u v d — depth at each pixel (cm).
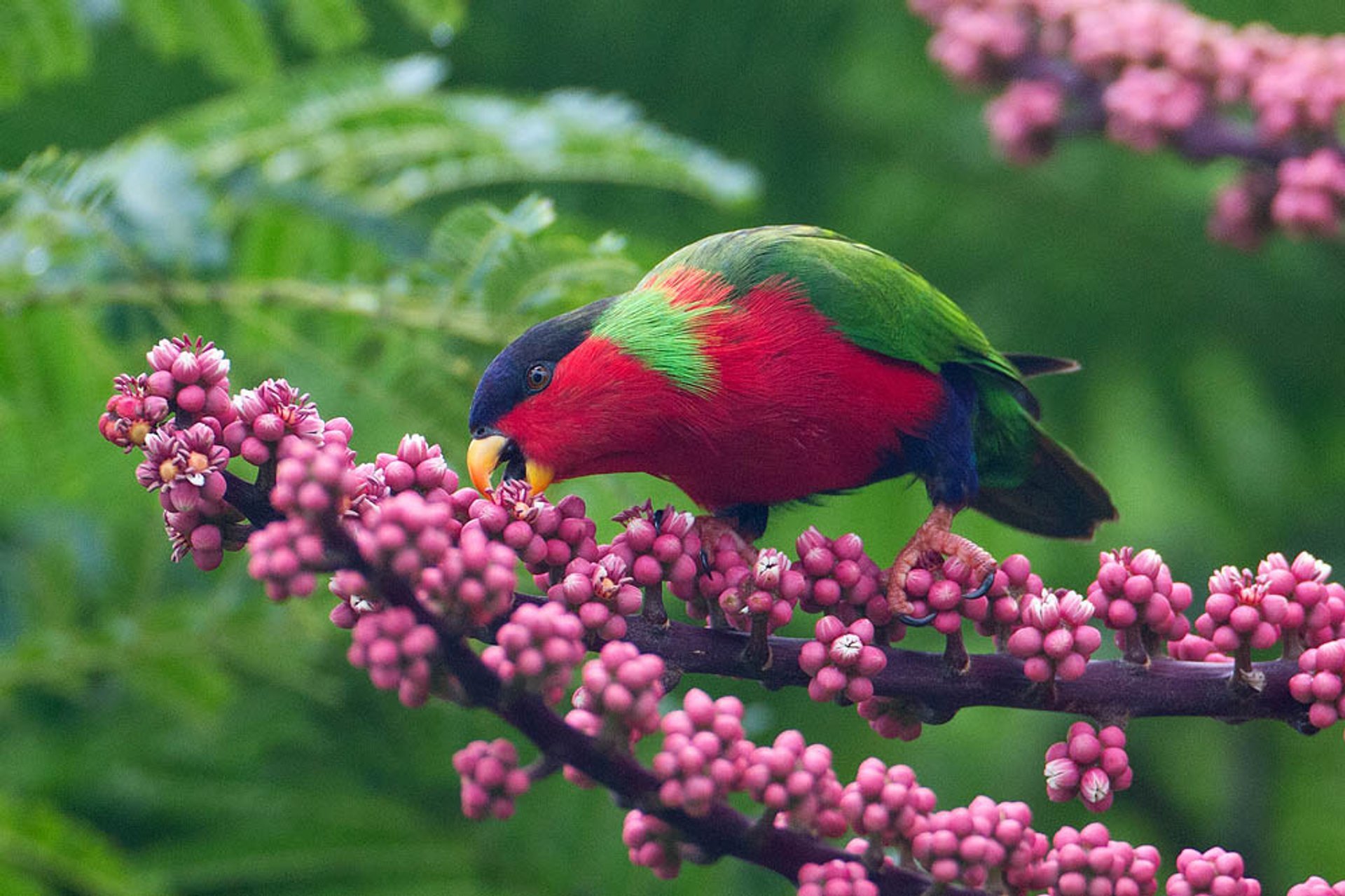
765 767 415
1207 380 1348
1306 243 1305
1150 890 442
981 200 1302
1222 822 1562
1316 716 451
